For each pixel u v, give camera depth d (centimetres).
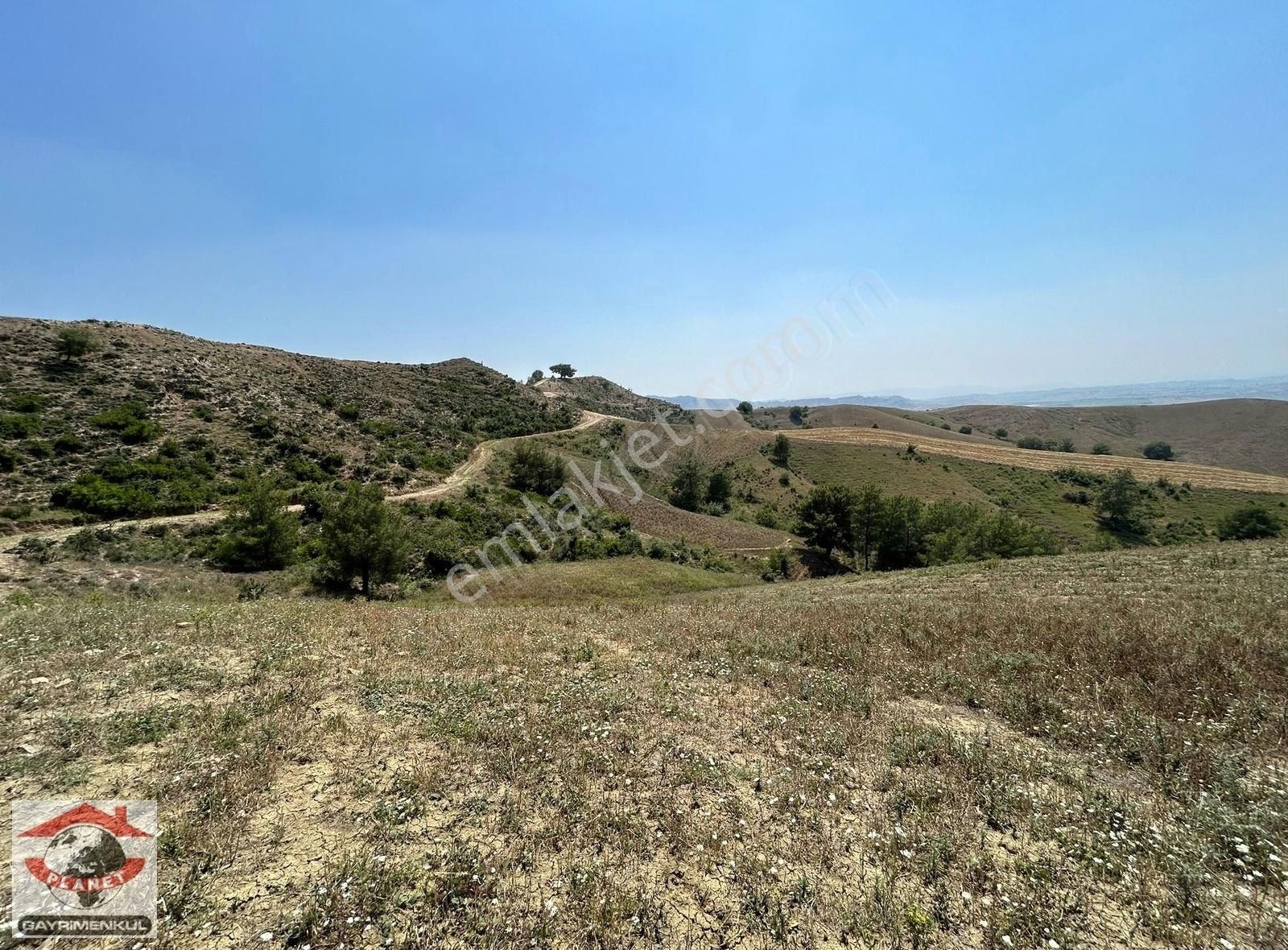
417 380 8669
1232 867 394
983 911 348
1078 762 555
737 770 532
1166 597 1285
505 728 610
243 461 4312
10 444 3453
